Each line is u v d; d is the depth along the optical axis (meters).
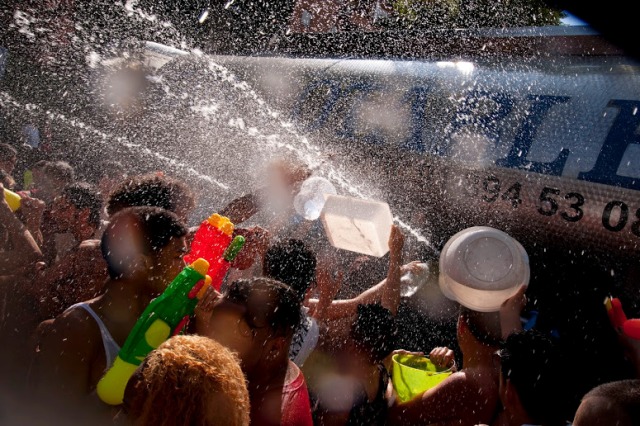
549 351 1.81
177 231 1.85
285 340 1.70
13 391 2.25
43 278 2.56
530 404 1.78
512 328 2.22
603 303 2.84
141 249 1.81
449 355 2.57
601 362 2.82
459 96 3.35
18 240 2.62
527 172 3.07
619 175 2.82
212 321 1.67
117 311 1.81
